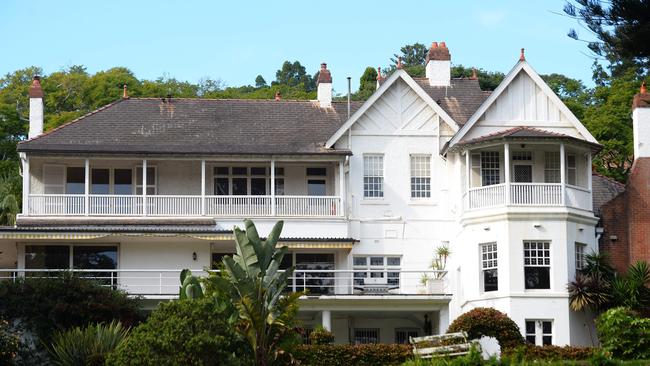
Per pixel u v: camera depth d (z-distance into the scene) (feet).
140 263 159.22
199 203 161.58
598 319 140.87
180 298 123.85
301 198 162.81
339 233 161.99
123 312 140.56
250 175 167.43
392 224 164.76
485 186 156.15
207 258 160.15
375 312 154.40
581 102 272.92
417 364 121.49
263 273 119.03
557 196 154.10
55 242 158.30
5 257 167.22
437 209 165.68
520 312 150.51
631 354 132.57
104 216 159.74
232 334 114.01
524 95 163.63
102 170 165.17
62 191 163.84
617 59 112.68
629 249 161.27
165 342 111.65
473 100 176.24
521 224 153.07
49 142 161.27
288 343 117.91
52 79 283.79
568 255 153.07
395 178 166.09
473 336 136.15
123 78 288.92
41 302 137.80
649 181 163.22
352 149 166.09
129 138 165.37
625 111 237.66
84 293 139.85
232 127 170.30
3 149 247.70
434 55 179.42
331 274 162.09
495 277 153.99
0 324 134.10
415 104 168.25
